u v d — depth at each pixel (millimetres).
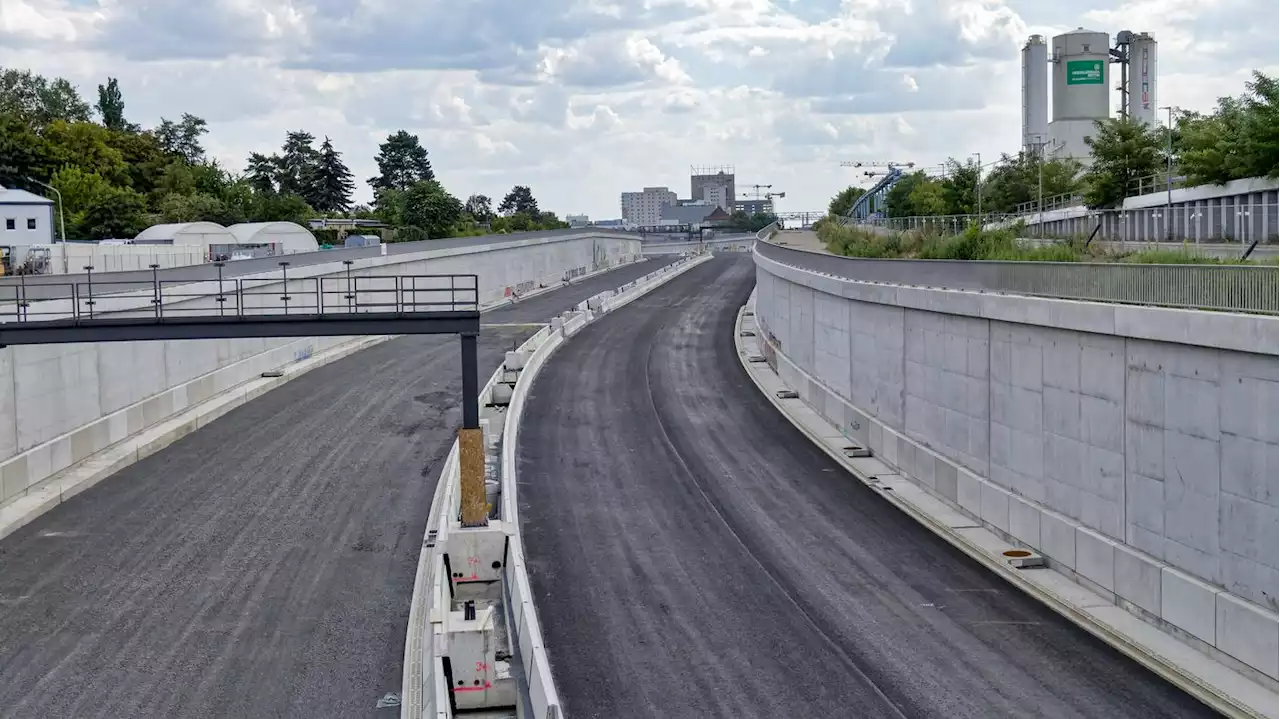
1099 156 58719
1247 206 30984
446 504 26031
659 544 25297
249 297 46938
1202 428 17719
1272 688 16031
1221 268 17703
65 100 128625
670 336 62844
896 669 18078
